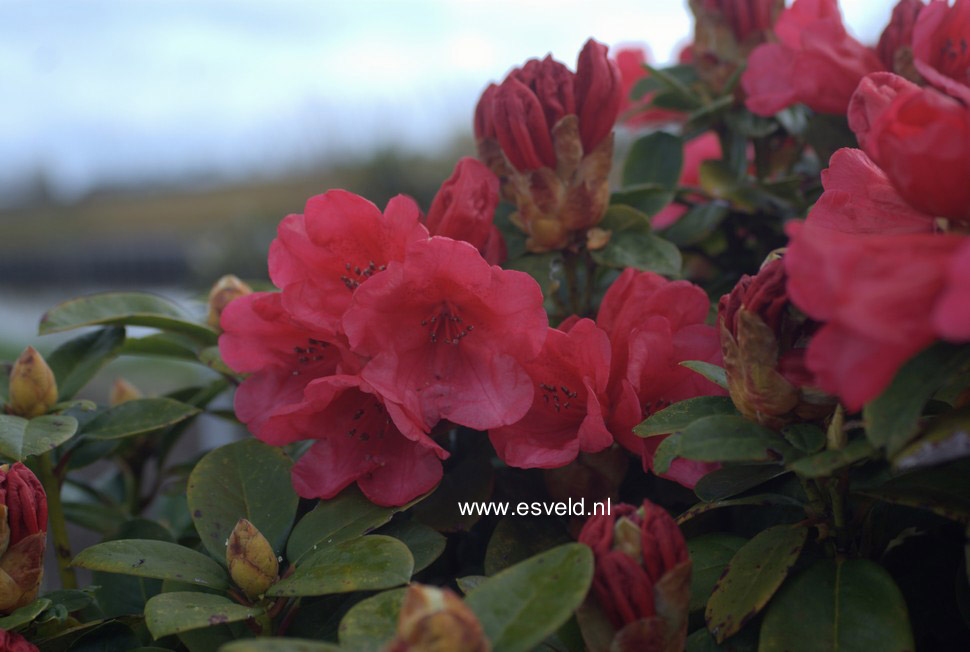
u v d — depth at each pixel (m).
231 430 1.01
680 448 0.36
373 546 0.39
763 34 0.55
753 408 0.37
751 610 0.38
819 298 0.32
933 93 0.33
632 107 0.66
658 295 0.43
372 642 0.35
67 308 0.51
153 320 0.52
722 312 0.38
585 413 0.44
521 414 0.42
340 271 0.45
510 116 0.46
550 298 0.53
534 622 0.34
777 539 0.39
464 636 0.31
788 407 0.36
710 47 0.56
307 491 0.43
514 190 0.49
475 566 0.48
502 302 0.42
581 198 0.47
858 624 0.37
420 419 0.42
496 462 0.50
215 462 0.45
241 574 0.40
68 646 0.43
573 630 0.38
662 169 0.56
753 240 0.61
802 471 0.35
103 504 0.61
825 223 0.38
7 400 0.48
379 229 0.44
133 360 2.15
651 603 0.35
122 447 0.57
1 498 0.40
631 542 0.35
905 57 0.46
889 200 0.37
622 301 0.44
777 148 0.59
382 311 0.42
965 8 0.42
